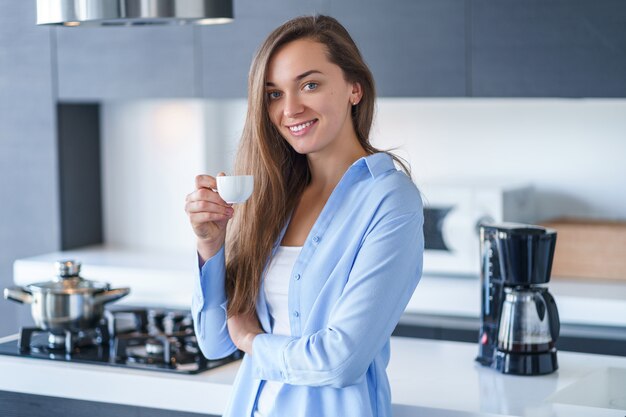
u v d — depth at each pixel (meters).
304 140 2.08
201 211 2.11
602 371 2.56
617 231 3.95
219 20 2.89
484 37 3.95
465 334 3.76
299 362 1.99
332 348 1.96
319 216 2.09
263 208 2.18
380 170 2.06
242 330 2.16
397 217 2.00
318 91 2.06
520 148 4.45
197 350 2.67
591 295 3.68
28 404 2.71
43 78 4.80
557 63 3.85
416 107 4.63
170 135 5.02
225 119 5.01
